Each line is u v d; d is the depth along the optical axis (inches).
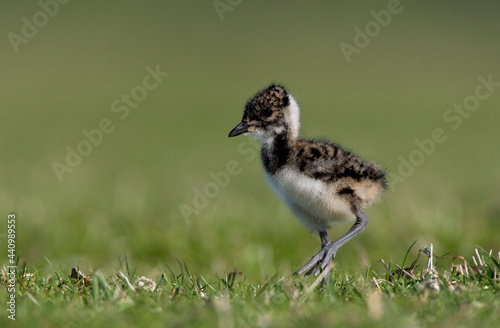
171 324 194.1
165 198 566.6
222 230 465.1
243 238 458.3
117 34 1449.3
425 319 196.4
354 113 1139.3
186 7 1587.1
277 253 437.4
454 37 1514.5
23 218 478.0
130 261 418.3
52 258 414.6
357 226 290.8
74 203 536.7
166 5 1581.0
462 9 1642.5
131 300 221.5
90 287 248.7
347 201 290.7
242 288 248.5
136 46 1427.2
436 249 419.8
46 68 1323.8
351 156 296.2
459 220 466.9
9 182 635.5
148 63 1370.6
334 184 287.9
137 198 550.6
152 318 202.4
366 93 1278.3
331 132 977.5
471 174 698.8
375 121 1074.7
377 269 381.7
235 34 1521.9
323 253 284.2
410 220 465.7
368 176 293.6
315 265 285.7
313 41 1507.1
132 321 201.2
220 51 1448.1
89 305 220.4
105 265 401.1
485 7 1656.0
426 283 234.5
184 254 436.1
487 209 494.9
